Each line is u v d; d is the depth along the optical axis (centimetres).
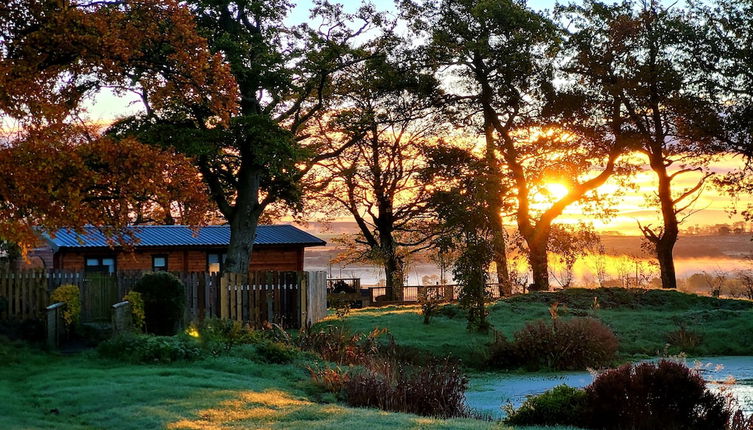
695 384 1123
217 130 2944
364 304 4547
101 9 2009
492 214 2802
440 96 4606
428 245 4884
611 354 2402
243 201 3319
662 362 1159
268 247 4125
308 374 1614
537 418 1185
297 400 1295
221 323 2105
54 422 1053
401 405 1335
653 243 4497
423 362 2294
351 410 1193
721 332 2781
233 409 1149
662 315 3081
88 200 1903
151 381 1369
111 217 1988
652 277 4500
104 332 2075
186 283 2583
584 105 4241
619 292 3450
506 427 1082
